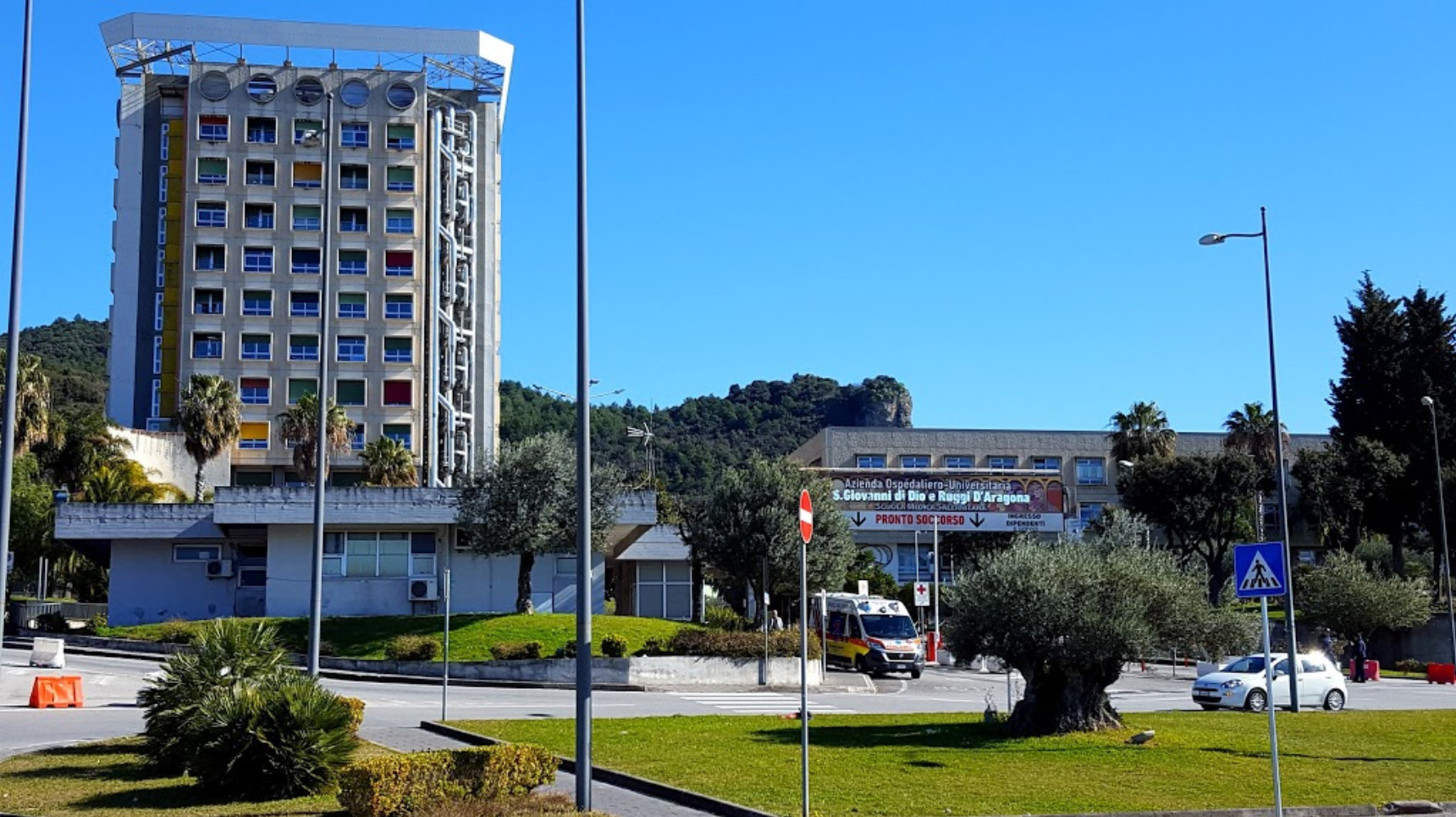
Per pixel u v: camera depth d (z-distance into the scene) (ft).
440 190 295.89
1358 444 241.76
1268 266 99.96
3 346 217.15
